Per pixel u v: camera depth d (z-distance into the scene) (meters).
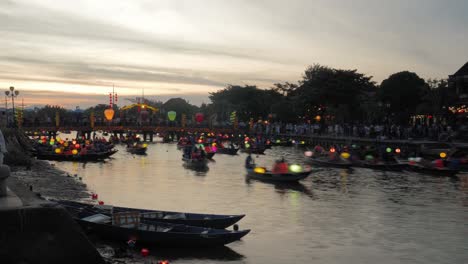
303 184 43.66
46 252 11.80
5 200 12.86
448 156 56.44
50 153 63.91
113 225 21.70
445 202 34.81
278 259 21.11
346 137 82.56
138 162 64.00
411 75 97.00
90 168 55.44
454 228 27.06
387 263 20.95
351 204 33.91
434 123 80.88
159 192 38.34
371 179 47.31
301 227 26.91
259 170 46.50
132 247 20.84
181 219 23.91
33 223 11.76
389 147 66.44
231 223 24.56
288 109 127.81
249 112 149.25
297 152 85.62
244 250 22.27
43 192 34.56
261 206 32.97
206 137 119.62
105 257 19.81
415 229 26.78
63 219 12.08
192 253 21.20
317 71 122.75
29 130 96.06
